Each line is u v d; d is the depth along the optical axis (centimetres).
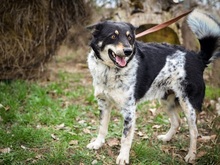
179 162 198
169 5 329
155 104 271
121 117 249
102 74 188
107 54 182
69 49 380
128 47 176
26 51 292
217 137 211
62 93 286
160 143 217
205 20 201
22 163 186
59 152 193
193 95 201
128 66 186
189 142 219
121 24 185
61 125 229
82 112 252
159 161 198
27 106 254
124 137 191
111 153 202
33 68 307
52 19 293
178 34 328
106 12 334
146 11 323
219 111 247
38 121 234
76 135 216
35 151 199
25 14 281
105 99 200
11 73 299
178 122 219
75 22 304
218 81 312
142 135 224
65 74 336
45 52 301
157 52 199
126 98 189
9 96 262
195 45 337
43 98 263
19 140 206
